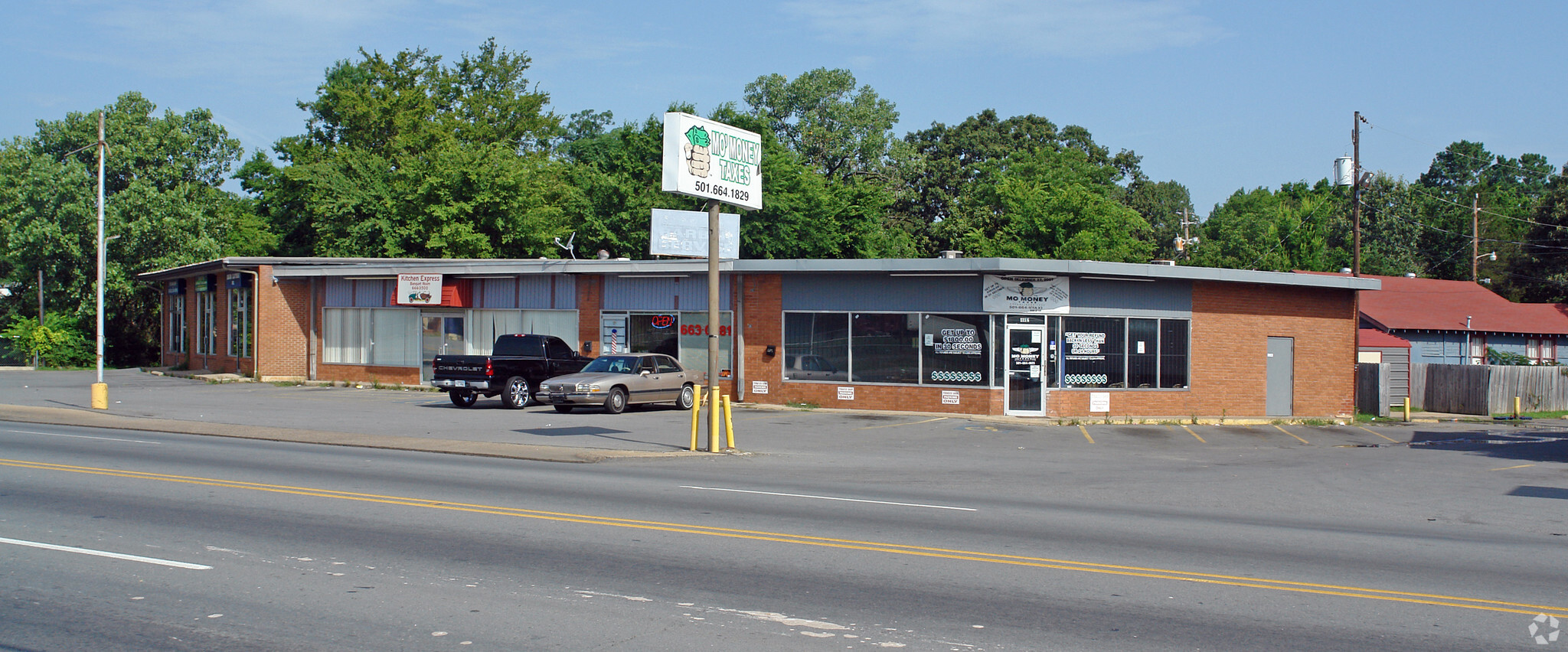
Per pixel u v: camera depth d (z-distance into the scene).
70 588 7.50
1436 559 9.38
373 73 64.62
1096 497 13.43
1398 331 43.03
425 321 34.78
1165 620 7.01
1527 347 46.75
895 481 14.55
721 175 18.16
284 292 37.78
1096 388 26.78
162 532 9.55
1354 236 38.28
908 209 68.94
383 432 20.30
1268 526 11.21
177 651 6.10
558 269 31.44
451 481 13.36
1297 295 29.33
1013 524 10.77
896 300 27.47
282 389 34.00
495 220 52.41
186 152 60.78
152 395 30.92
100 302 25.69
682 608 7.12
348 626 6.61
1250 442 22.56
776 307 28.83
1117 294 26.97
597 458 16.38
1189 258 72.25
